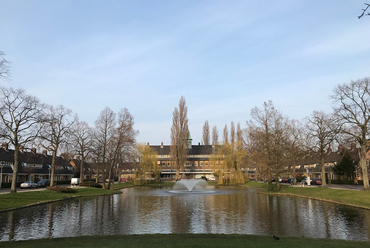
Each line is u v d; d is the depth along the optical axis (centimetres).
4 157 6094
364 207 2833
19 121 3612
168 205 3256
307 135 4534
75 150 5884
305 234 1780
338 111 3803
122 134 5422
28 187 5338
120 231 1895
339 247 1183
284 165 5081
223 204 3334
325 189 4194
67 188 4384
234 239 1374
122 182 8344
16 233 1834
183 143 9106
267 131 4881
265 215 2509
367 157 6294
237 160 7694
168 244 1234
